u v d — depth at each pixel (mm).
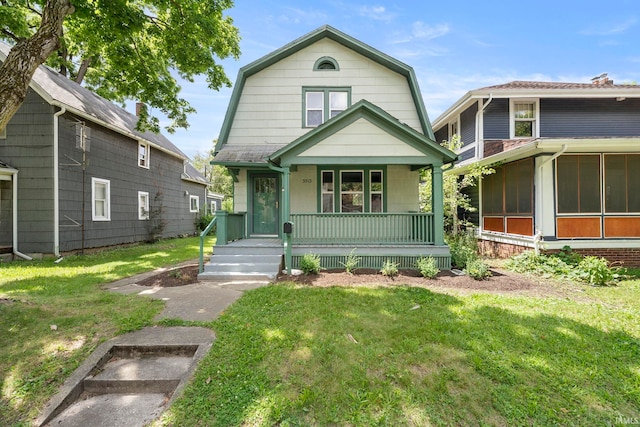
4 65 4918
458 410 2451
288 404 2492
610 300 5168
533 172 8398
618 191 8078
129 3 8617
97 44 8945
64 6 5535
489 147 10438
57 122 9656
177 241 15859
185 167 20391
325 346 3367
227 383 2770
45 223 9562
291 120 9445
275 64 9531
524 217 8805
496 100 10562
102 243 11719
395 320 4129
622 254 8023
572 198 8102
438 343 3457
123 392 2904
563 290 5770
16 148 9500
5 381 2822
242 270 6973
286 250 7230
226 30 11523
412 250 7520
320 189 9352
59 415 2555
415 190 9328
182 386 2754
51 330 3775
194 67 9914
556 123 10523
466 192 12570
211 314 4430
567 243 8031
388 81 9500
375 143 7250
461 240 10469
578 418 2381
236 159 8320
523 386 2717
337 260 7594
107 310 4500
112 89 16750
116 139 12586
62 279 6809
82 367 3061
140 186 14344
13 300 4801
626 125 10578
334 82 9500
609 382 2785
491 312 4410
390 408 2455
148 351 3453
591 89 9922
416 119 9383
